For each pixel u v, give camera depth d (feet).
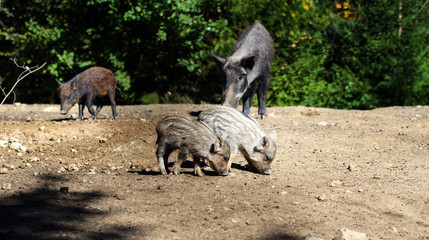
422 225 15.38
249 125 20.11
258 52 32.42
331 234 13.51
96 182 18.13
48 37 49.55
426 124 32.81
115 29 50.52
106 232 12.64
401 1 55.77
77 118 33.83
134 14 48.08
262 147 19.85
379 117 35.99
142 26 49.37
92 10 51.57
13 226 12.21
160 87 53.78
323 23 53.62
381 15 56.59
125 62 51.60
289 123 32.94
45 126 30.53
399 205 17.06
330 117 36.60
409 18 55.57
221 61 29.68
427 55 55.42
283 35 51.13
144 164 22.76
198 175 19.42
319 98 55.42
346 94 56.18
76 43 50.62
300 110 39.63
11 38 49.73
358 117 36.76
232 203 15.75
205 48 50.65
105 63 52.21
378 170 21.89
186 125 18.93
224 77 29.04
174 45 50.85
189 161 23.15
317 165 22.57
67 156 24.25
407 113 38.63
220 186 17.83
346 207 16.20
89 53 51.55
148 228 13.15
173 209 14.92
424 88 55.31
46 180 18.30
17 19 51.90
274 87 50.55
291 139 27.86
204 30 48.73
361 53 58.13
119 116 36.58
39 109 43.55
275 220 14.33
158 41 50.47
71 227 12.75
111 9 48.93
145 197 16.14
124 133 29.25
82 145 26.68
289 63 52.75
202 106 41.55
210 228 13.46
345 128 31.58
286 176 20.07
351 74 56.90
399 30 56.85
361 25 58.80
